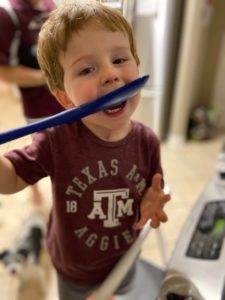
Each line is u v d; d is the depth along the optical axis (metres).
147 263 0.93
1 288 1.10
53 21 0.43
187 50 1.88
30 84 0.88
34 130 0.36
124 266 0.53
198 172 1.78
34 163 0.46
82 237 0.56
